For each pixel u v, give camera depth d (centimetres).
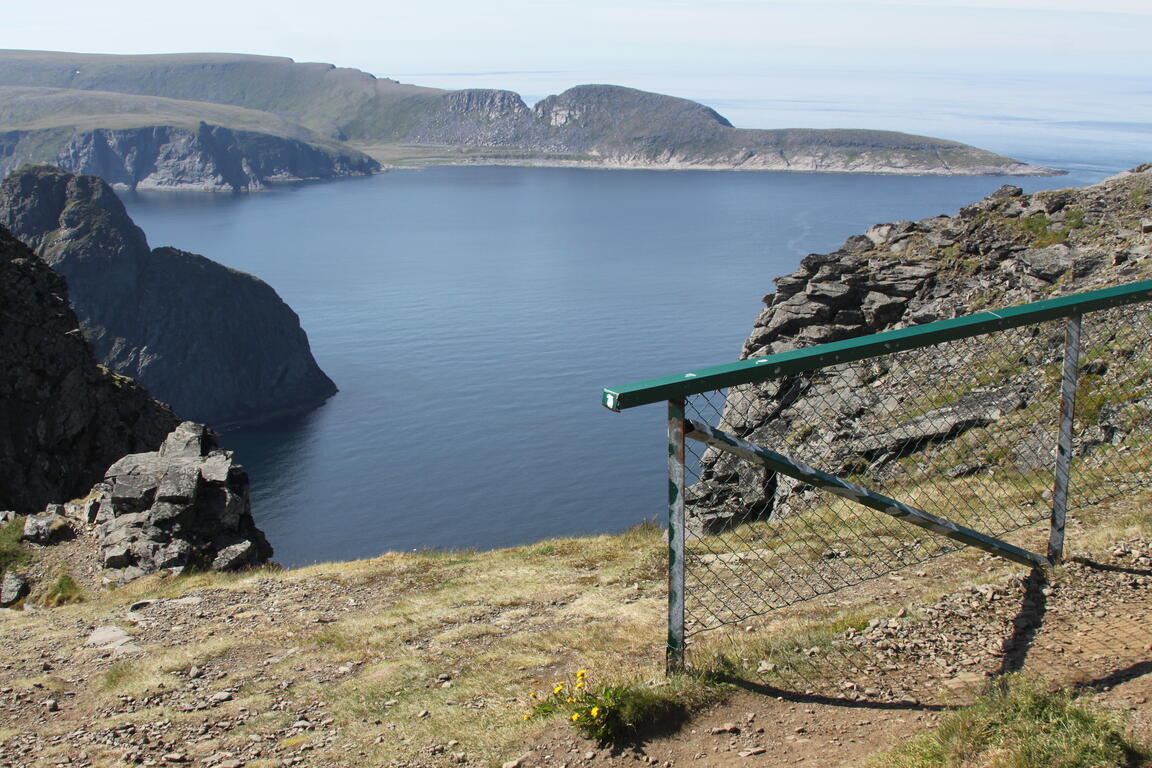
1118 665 680
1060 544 895
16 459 4497
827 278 3173
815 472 730
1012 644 749
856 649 782
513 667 970
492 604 1307
